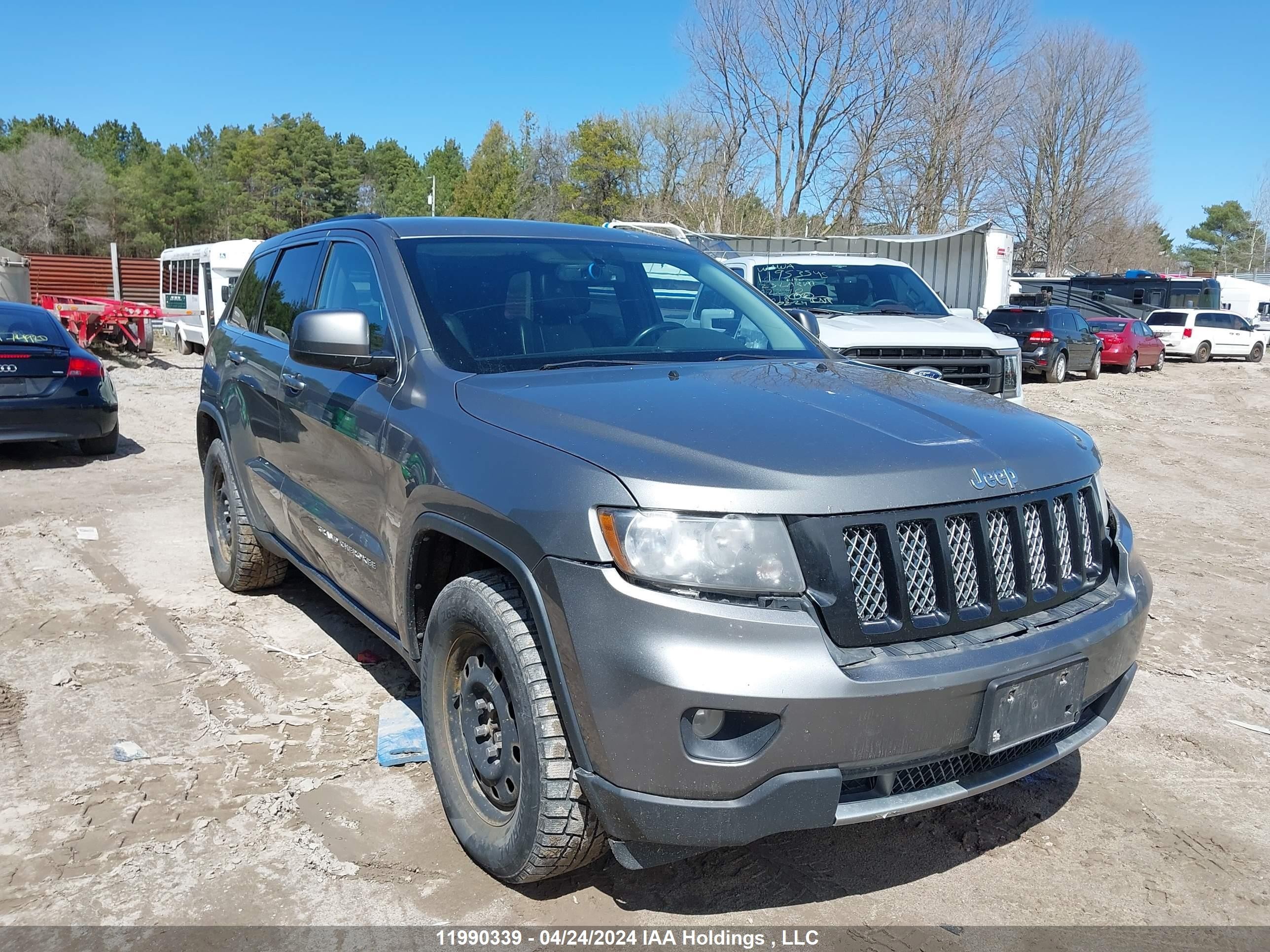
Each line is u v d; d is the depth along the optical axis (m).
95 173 79.25
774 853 2.98
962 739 2.39
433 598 3.09
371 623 3.56
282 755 3.48
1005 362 8.72
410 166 116.94
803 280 10.01
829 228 37.06
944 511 2.46
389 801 3.19
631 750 2.27
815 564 2.30
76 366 8.70
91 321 18.77
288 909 2.64
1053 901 2.79
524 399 2.82
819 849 3.02
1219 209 108.31
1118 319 24.47
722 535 2.27
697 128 41.56
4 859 2.82
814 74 35.19
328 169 93.88
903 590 2.38
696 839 2.28
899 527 2.39
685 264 4.16
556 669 2.39
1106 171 53.31
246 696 3.96
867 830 3.14
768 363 3.48
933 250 18.27
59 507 7.17
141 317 19.12
